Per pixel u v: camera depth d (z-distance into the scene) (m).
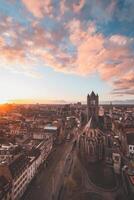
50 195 88.00
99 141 130.38
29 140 174.75
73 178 106.00
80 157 140.50
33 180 103.38
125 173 105.12
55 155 149.50
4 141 162.12
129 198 85.44
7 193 74.56
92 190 92.69
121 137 171.75
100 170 117.00
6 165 85.44
